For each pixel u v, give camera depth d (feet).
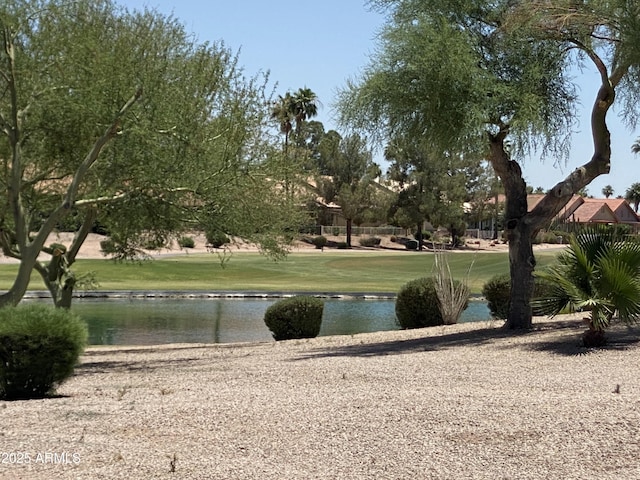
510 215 50.31
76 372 42.34
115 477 17.43
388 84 48.85
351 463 18.22
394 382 30.14
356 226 299.38
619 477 17.08
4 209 49.44
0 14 42.55
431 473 17.47
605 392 26.32
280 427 21.56
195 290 119.96
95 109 43.24
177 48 47.21
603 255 39.83
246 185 49.65
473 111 45.06
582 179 48.78
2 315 30.83
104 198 47.44
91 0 46.37
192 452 19.36
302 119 236.84
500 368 33.81
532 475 17.28
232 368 39.17
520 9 47.96
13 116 43.52
